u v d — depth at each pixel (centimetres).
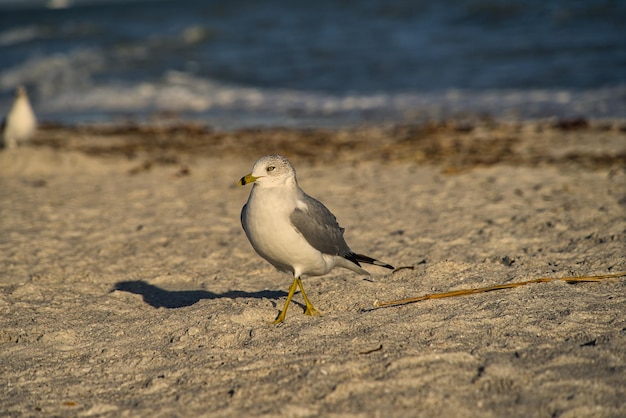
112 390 692
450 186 1603
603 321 786
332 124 2605
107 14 7962
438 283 958
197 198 1566
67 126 2708
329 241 835
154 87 3612
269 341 773
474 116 2584
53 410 656
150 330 830
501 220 1302
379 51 4016
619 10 4259
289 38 4666
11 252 1184
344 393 645
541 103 2708
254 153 2080
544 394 631
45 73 4088
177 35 4994
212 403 648
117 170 1889
